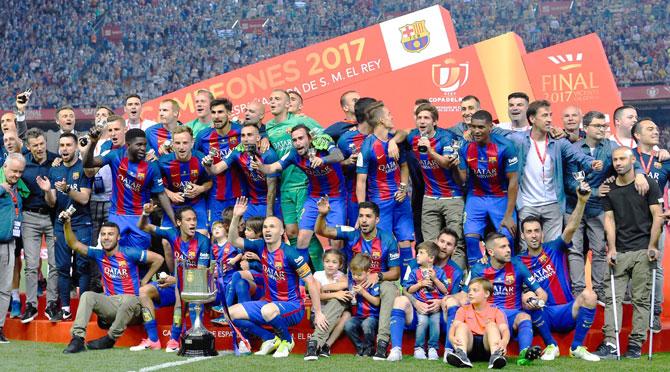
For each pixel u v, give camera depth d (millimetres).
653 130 7676
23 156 8000
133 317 7301
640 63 31219
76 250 7406
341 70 12172
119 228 7719
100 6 35000
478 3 33750
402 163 7855
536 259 6961
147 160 7871
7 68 34250
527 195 7590
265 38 34688
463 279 7309
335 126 8156
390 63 12102
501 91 11789
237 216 7066
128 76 33906
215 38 34844
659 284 7199
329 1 34906
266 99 12211
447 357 6188
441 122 11891
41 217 7930
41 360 6539
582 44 11781
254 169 8094
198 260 7203
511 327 6645
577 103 11758
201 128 8727
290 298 6992
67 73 33969
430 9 12141
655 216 6734
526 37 33125
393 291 6793
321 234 7191
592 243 7668
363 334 6844
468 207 7609
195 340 6789
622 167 6840
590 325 6672
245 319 6832
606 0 32812
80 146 7523
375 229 7211
